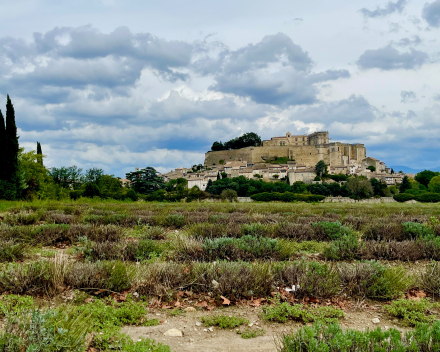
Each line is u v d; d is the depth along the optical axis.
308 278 6.04
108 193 47.84
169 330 4.57
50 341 3.24
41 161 47.34
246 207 27.56
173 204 35.25
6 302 5.01
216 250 8.46
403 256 8.88
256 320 5.07
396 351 3.08
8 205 23.41
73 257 8.59
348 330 3.43
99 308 5.00
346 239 9.61
